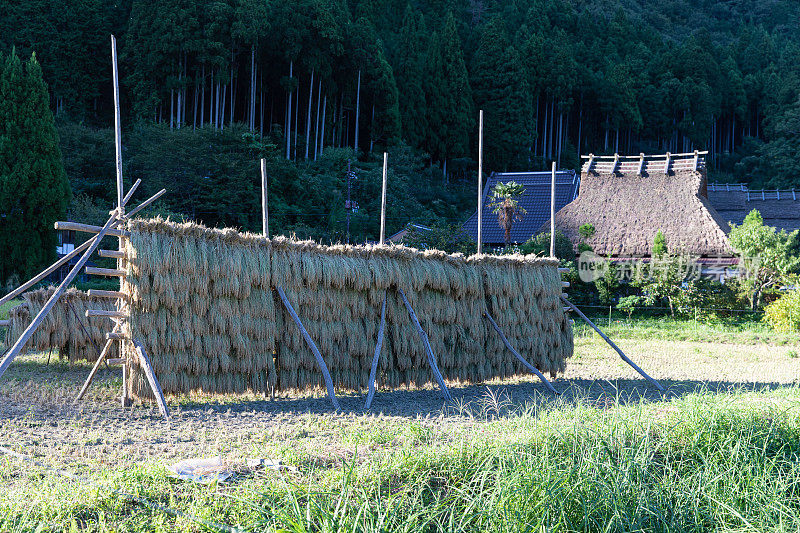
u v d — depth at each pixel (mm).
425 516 5238
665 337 21984
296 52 50625
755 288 26922
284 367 9875
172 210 37812
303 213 42406
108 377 11422
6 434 6980
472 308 11945
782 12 114062
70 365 12320
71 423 7664
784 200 41062
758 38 97062
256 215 40156
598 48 81000
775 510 5887
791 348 19891
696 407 7973
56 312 11945
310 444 6711
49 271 9156
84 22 53875
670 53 83000
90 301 12469
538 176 44344
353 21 66062
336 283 10352
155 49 48031
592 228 31688
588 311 28578
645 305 27859
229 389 9344
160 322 8750
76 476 5434
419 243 32656
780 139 71188
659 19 110375
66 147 42656
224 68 48000
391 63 64562
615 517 5570
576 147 75250
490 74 67875
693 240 30578
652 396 11148
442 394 10773
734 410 7973
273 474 5633
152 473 5453
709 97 78375
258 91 53656
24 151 30266
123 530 4629
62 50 52062
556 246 30312
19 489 5105
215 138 40844
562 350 13195
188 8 48719
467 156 65375
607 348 18844
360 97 58781
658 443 7184
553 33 82125
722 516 5938
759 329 23859
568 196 41969
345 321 10570
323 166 49031
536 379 13055
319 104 54844
